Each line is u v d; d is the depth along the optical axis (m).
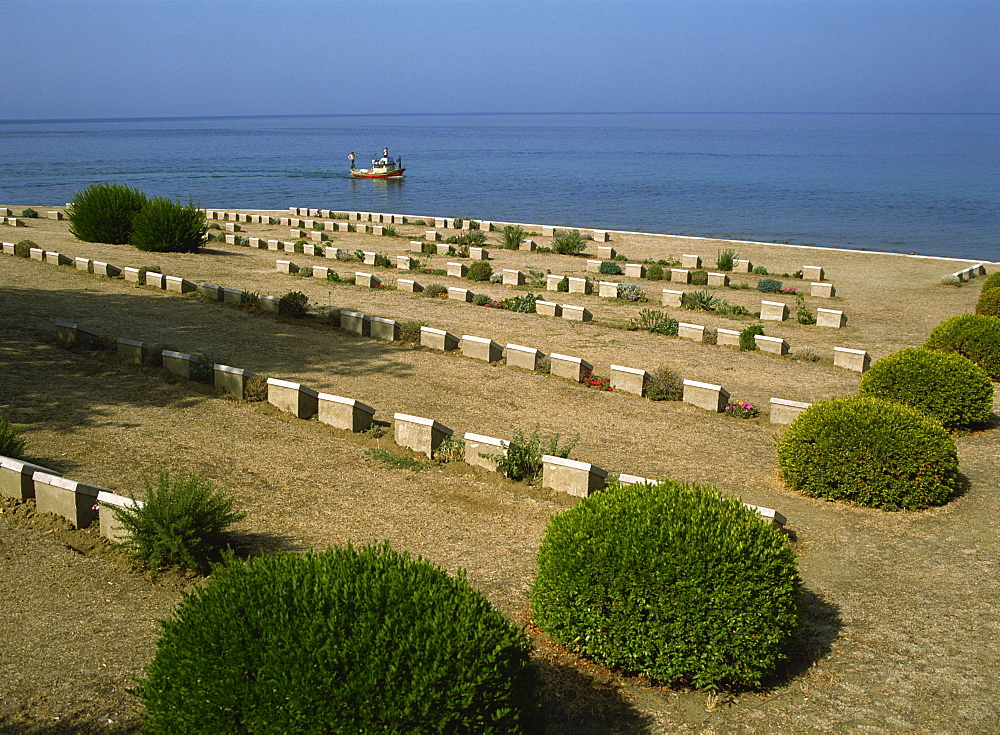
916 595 8.95
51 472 10.62
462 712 4.98
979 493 12.11
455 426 14.79
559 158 146.62
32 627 7.60
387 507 11.09
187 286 25.17
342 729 4.72
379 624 5.09
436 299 27.08
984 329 18.66
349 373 17.91
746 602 6.80
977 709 6.77
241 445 13.19
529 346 20.97
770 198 78.38
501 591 8.72
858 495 11.62
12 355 17.20
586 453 13.72
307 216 54.47
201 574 8.89
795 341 23.09
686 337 22.94
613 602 6.98
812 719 6.66
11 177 95.69
